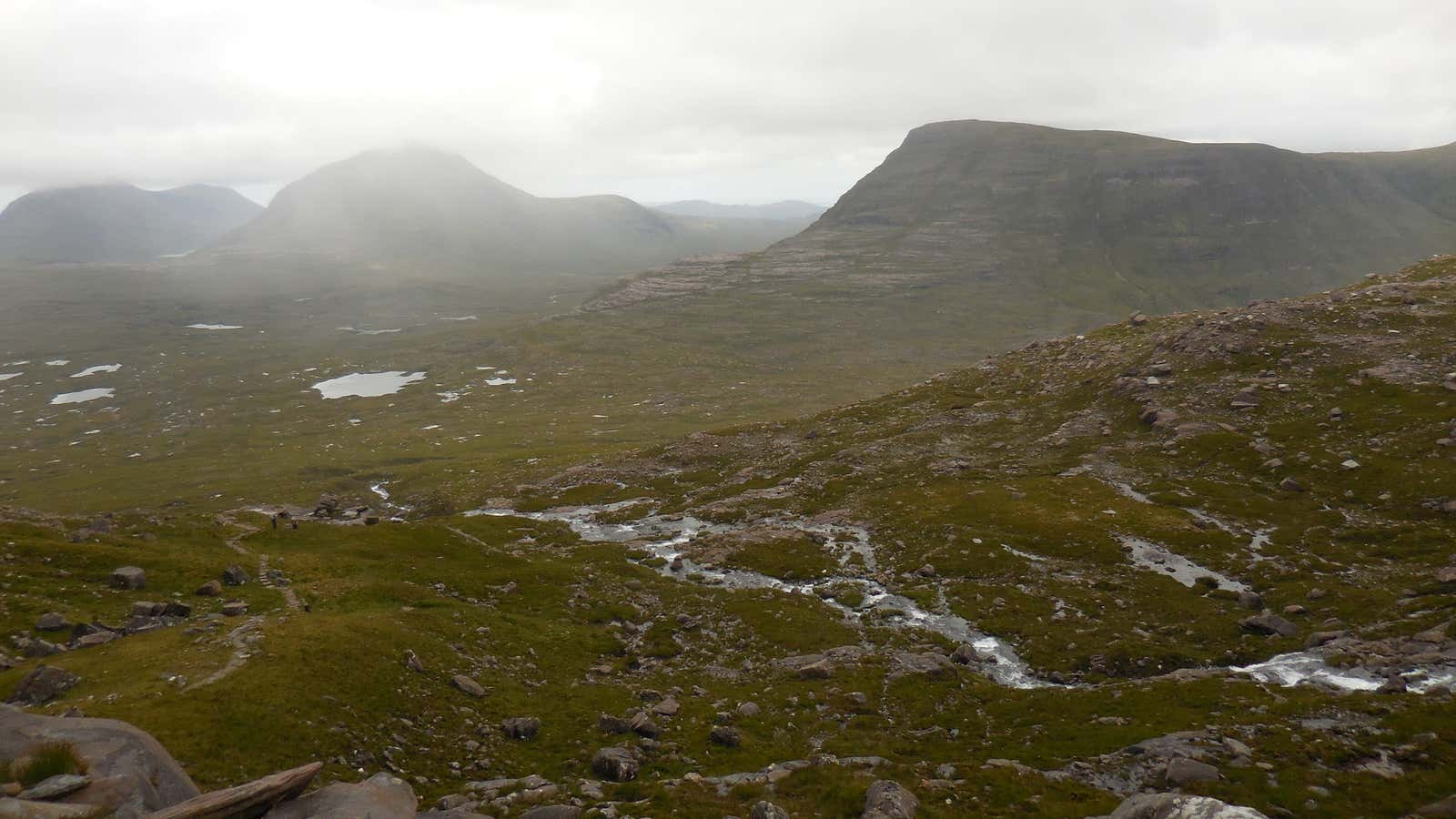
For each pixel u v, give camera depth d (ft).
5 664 145.89
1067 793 117.60
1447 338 350.02
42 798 64.90
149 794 71.36
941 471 383.04
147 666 143.95
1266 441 322.34
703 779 124.36
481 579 260.01
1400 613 192.24
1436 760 117.60
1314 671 173.47
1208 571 244.83
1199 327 440.45
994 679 195.42
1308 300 451.53
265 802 76.38
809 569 286.66
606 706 168.66
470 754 138.00
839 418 511.81
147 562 215.92
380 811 79.46
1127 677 188.85
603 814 106.52
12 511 249.96
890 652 204.44
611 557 311.06
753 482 424.05
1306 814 105.70
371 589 222.69
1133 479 327.06
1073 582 248.32
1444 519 238.48
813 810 108.27
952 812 108.68
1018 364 542.57
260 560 241.55
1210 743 131.03
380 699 147.95
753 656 209.87
